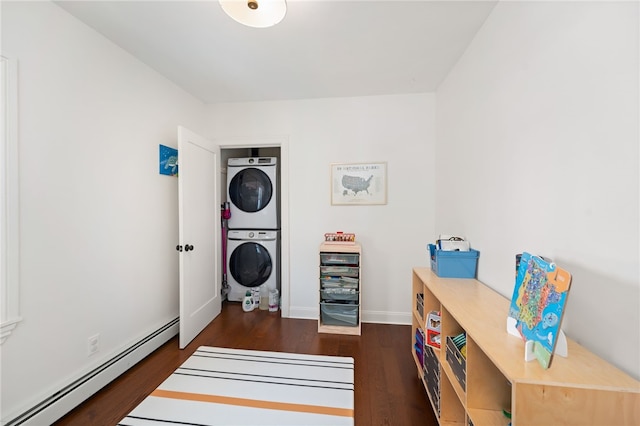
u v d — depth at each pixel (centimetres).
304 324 267
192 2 145
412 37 176
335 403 157
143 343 203
